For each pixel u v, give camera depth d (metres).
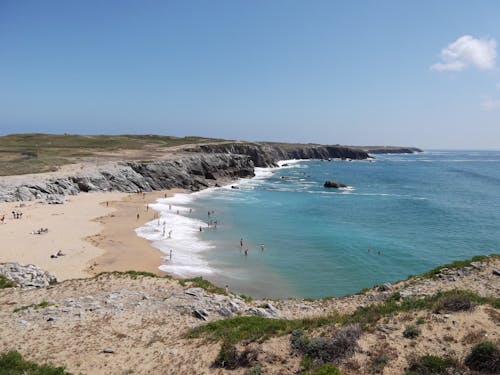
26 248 37.66
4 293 22.44
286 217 61.16
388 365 11.10
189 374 12.80
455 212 65.00
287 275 34.78
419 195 86.44
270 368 12.06
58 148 124.88
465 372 10.22
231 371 12.49
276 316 20.66
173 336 16.48
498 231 51.75
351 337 12.50
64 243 40.41
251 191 92.75
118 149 132.62
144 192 83.38
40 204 60.41
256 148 166.38
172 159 102.31
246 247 43.34
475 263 24.12
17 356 13.82
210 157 116.06
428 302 16.19
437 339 12.06
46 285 25.47
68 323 17.75
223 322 17.12
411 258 40.22
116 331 17.06
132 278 26.06
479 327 12.48
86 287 23.94
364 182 113.88
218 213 63.38
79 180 75.75
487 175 136.62
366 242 46.22
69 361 14.12
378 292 23.70
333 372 10.82
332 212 65.56
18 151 110.00
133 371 13.36
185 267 35.69
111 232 46.75
